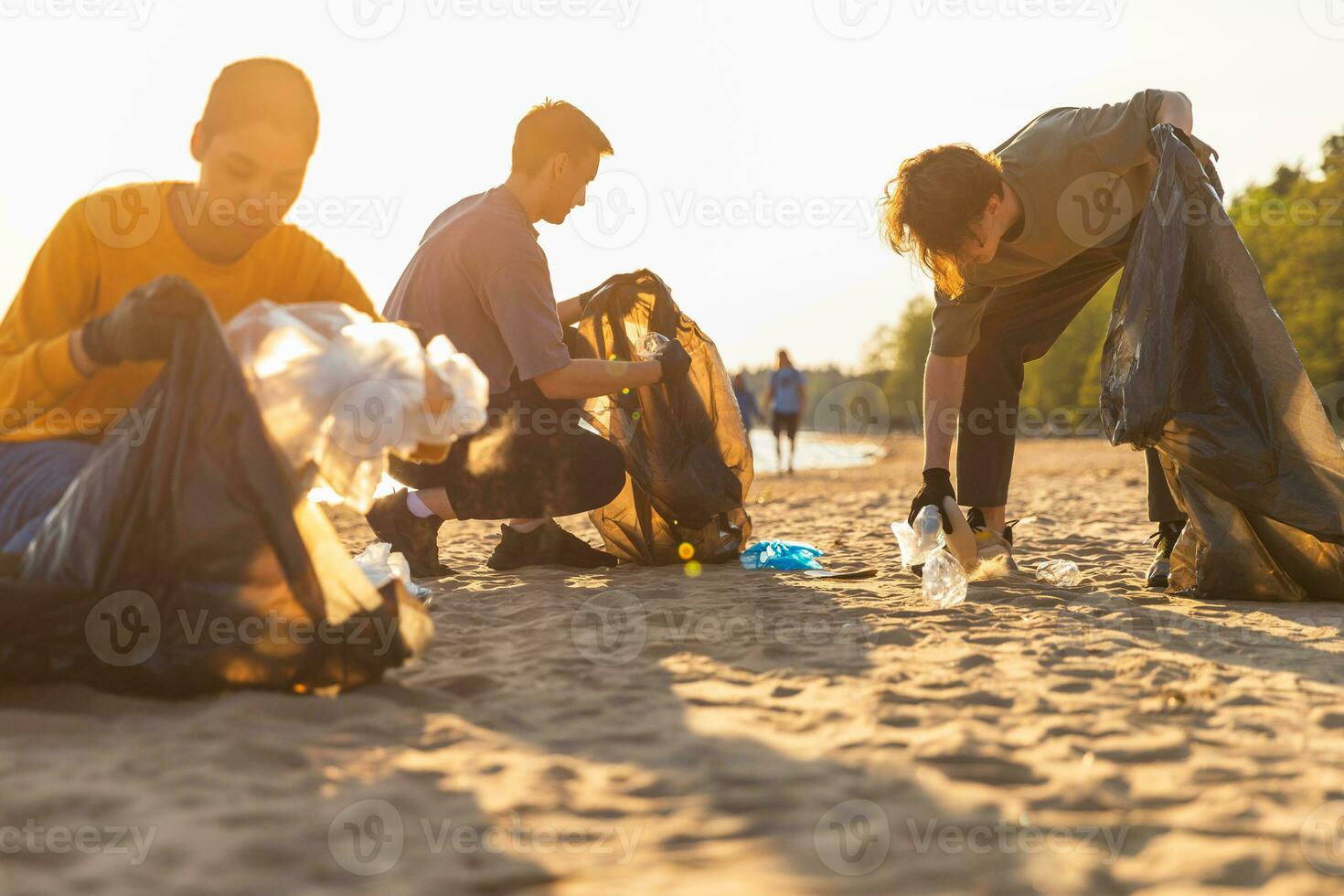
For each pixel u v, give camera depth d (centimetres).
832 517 742
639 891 137
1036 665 257
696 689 234
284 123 226
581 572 424
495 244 388
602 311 440
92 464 215
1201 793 174
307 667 216
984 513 419
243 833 150
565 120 399
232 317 256
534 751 191
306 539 220
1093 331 4741
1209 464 348
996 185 339
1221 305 346
